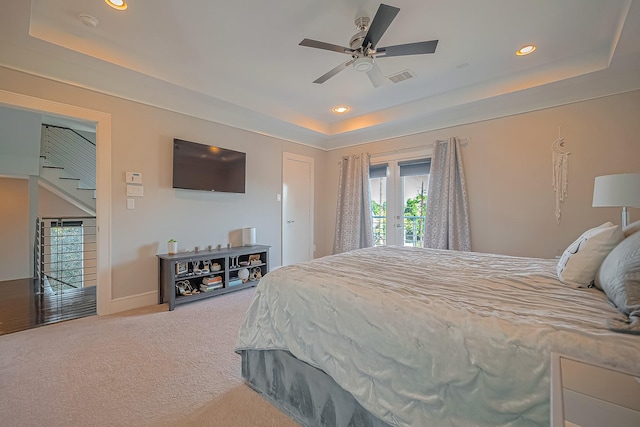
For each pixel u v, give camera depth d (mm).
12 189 5129
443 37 2535
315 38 2570
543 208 3252
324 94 3814
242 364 1865
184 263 3398
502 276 1646
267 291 1753
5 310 3146
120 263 3092
